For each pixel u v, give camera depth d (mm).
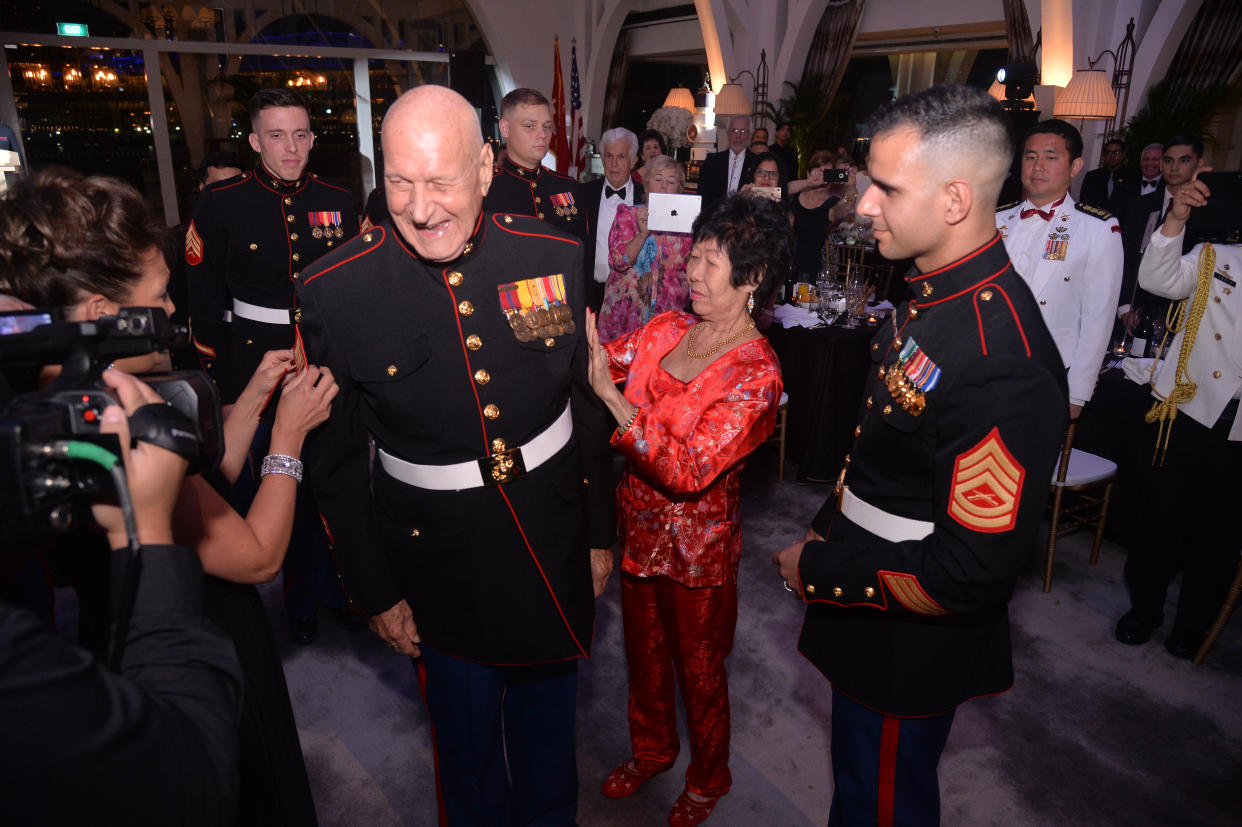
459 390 1284
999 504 1035
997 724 2244
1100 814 1934
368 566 1378
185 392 796
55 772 518
